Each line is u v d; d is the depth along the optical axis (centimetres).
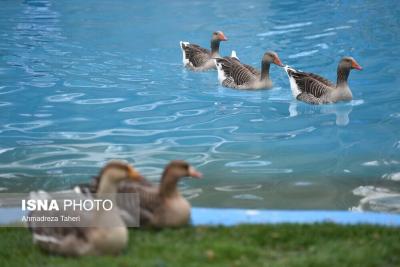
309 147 1455
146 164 1352
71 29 2592
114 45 2362
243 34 2506
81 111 1720
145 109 1739
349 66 1767
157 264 793
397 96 1819
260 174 1296
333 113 1705
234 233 910
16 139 1519
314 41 2381
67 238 830
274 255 847
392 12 2734
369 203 1154
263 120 1655
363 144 1473
